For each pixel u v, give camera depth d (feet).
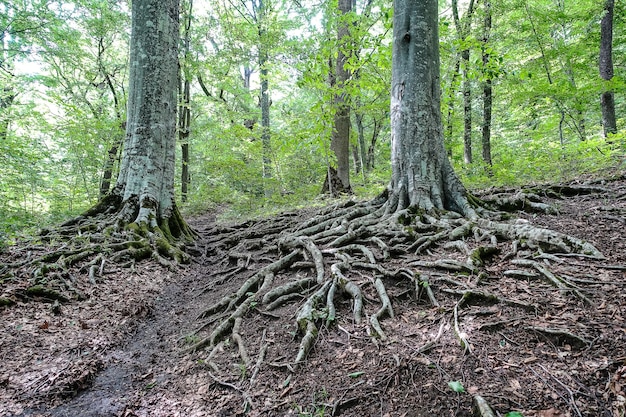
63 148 44.01
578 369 8.96
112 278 20.21
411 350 10.94
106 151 46.01
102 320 16.57
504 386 9.00
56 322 15.75
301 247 19.99
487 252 15.53
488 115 47.91
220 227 34.42
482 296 12.60
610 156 27.84
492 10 45.01
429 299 13.46
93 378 12.82
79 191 45.42
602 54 39.17
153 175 27.71
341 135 43.19
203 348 14.24
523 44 47.01
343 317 13.70
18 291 16.87
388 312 13.25
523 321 11.03
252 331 14.33
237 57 60.59
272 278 18.03
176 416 10.78
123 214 25.99
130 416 10.91
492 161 51.31
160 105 28.09
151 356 14.40
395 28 22.40
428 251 16.76
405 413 9.04
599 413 7.78
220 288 19.93
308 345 12.29
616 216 16.93
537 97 38.99
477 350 10.34
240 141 48.75
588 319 10.44
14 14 43.16
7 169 35.06
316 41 40.88
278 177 47.52
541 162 32.96
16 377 12.23
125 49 63.77
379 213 21.91
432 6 21.94
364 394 9.91
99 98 60.49
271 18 61.05
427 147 21.33
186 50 59.88
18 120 40.96
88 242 22.80
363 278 15.60
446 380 9.54
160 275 22.08
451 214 19.94
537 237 15.16
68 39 49.70
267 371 11.91
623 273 12.14
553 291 12.17
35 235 24.30
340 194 40.14
